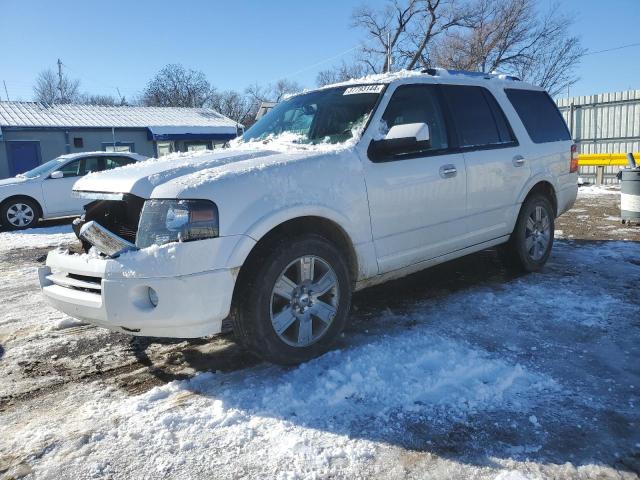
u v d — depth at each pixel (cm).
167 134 2569
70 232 1029
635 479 219
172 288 285
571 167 572
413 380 305
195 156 368
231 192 301
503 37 3184
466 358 331
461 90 465
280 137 426
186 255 286
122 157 1205
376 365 325
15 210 1077
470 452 240
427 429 259
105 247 299
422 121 420
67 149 2408
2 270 692
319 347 340
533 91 556
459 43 3272
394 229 384
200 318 292
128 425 272
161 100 5291
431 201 407
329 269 340
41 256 789
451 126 439
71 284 318
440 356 336
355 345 362
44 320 459
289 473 229
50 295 328
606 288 476
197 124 2762
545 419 264
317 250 332
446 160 421
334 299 346
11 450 254
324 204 336
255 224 303
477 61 3188
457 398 286
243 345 326
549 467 228
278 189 318
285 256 315
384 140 367
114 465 240
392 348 352
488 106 485
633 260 580
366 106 398
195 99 5319
